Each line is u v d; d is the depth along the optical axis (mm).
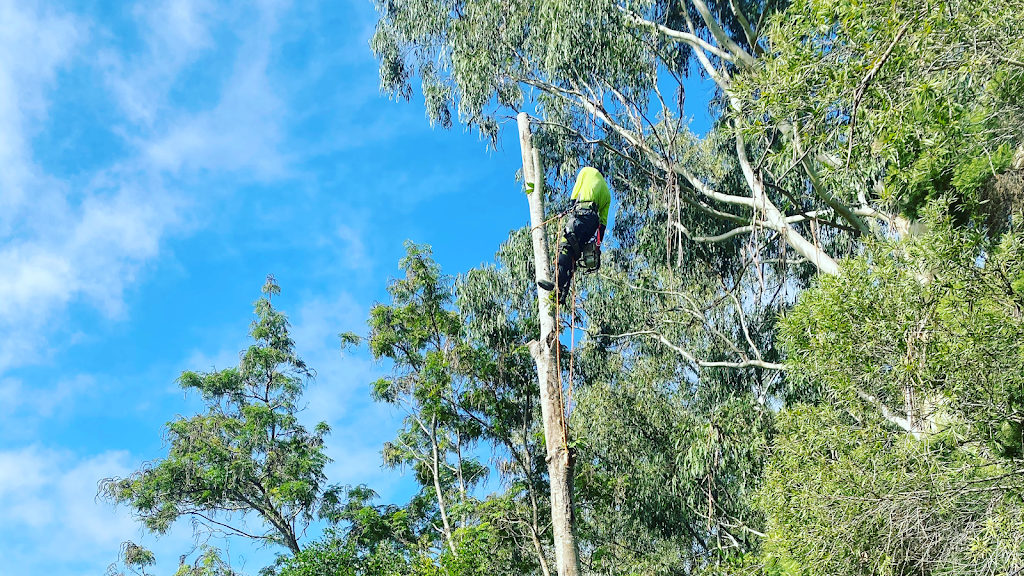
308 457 20125
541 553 15156
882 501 6516
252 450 20016
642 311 15820
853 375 6949
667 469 16172
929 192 7004
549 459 5691
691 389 16641
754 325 15125
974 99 6426
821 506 6777
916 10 5309
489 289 16500
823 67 5824
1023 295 6113
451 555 15453
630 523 16609
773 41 6273
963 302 6234
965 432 6555
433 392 17203
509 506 15984
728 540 15414
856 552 6598
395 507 20078
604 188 6770
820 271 11312
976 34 5402
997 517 5809
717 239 14164
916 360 6477
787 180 12469
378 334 19375
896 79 5676
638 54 13711
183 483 18875
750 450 13969
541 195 6602
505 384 17406
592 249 6617
